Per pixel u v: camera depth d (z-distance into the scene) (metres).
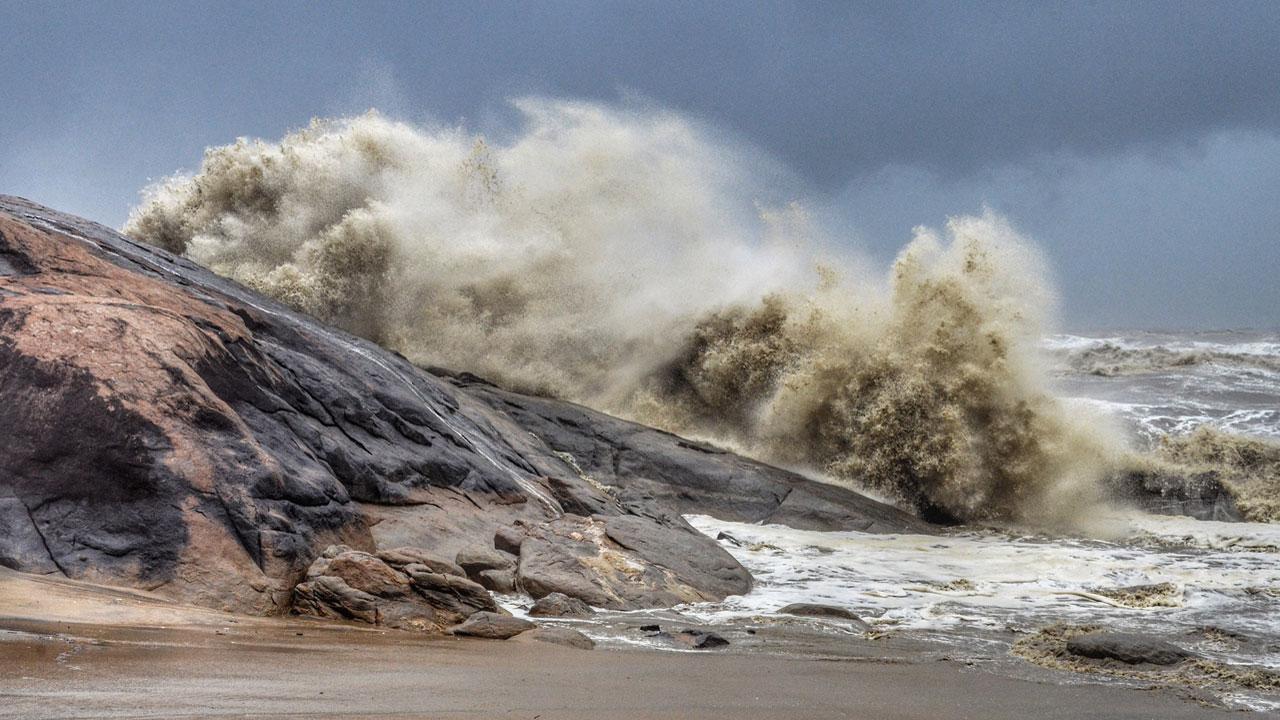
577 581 7.21
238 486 6.19
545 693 3.91
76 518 5.75
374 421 8.45
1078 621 7.14
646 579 7.64
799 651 5.74
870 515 12.44
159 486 5.94
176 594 5.59
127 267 8.54
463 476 8.71
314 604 5.84
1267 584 8.70
